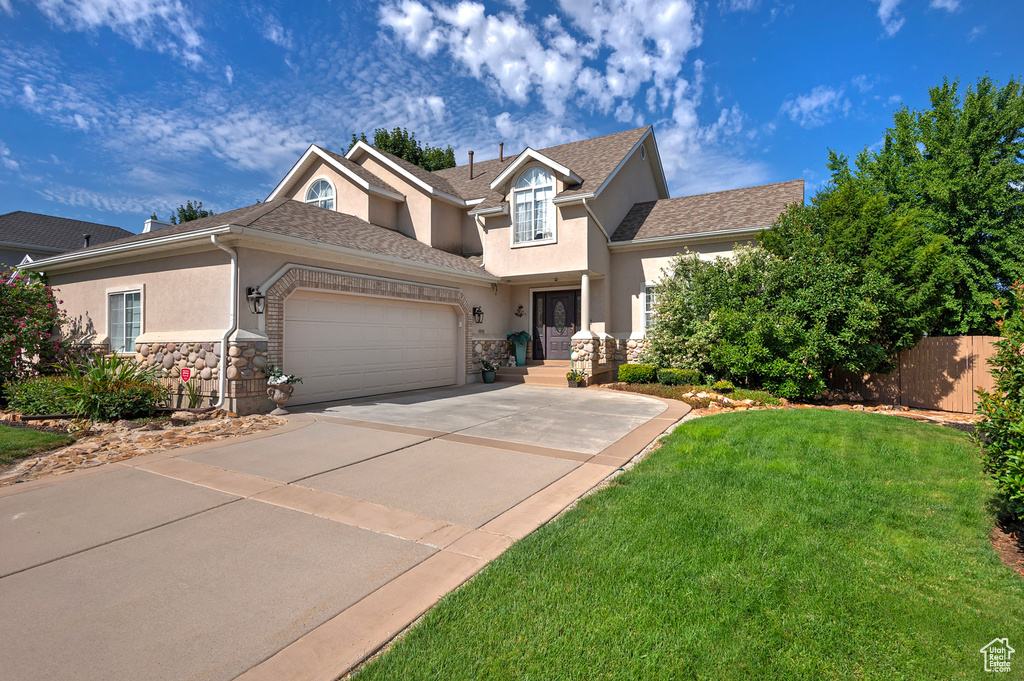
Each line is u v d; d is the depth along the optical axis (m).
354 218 14.87
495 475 5.86
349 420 9.00
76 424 8.15
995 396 4.16
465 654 2.59
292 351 10.28
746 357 11.86
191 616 3.01
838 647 2.66
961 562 3.61
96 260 11.73
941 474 5.51
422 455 6.72
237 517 4.60
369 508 4.82
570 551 3.74
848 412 9.10
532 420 9.11
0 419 8.61
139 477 5.76
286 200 12.85
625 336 16.28
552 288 17.34
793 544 3.82
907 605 3.05
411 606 3.11
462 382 15.16
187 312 10.02
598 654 2.58
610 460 6.48
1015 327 4.20
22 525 4.41
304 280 10.29
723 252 14.65
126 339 11.41
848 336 10.92
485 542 4.05
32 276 11.93
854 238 11.41
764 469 5.69
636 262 16.14
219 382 9.28
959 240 15.19
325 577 3.49
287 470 6.02
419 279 13.48
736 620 2.88
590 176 15.55
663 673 2.44
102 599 3.21
